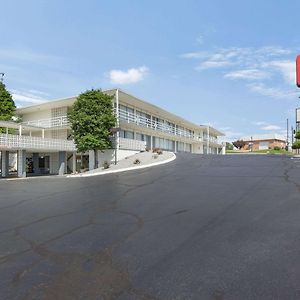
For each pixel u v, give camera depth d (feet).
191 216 25.67
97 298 12.85
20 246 19.99
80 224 24.89
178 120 158.20
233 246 18.30
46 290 13.71
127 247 18.92
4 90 132.67
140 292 13.25
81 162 111.14
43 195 41.45
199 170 60.18
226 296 12.70
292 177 45.34
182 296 12.80
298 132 172.35
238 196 33.14
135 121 118.83
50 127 113.70
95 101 92.58
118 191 41.16
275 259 16.21
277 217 24.13
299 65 19.69
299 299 12.30
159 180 49.65
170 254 17.47
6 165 95.86
